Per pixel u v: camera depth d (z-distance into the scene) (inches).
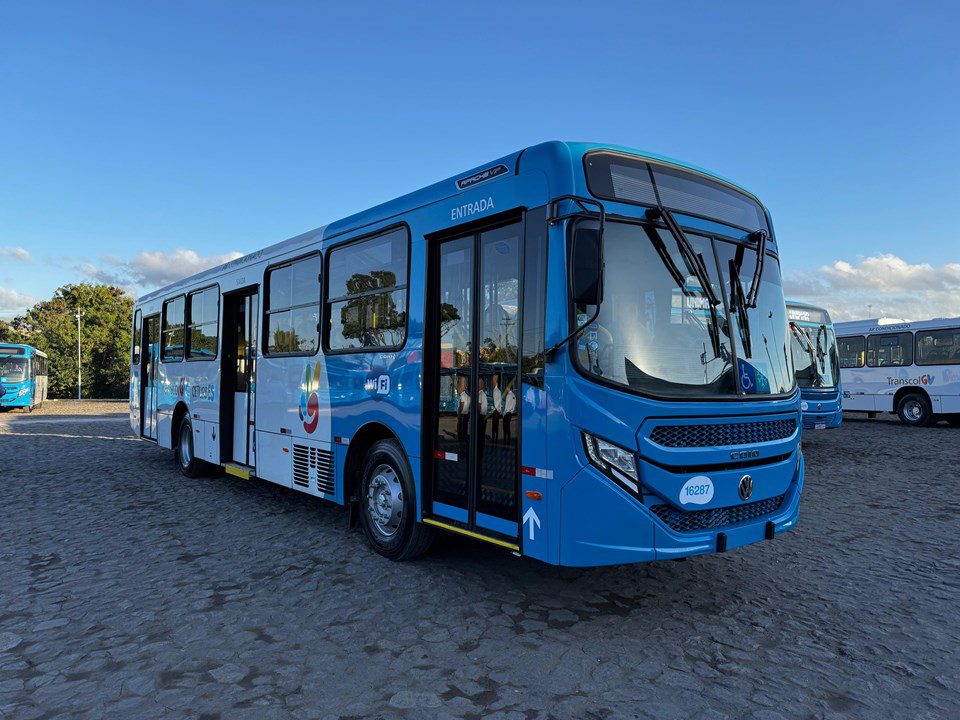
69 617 178.9
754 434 185.3
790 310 583.8
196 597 194.4
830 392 580.1
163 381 462.0
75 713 129.0
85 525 286.2
